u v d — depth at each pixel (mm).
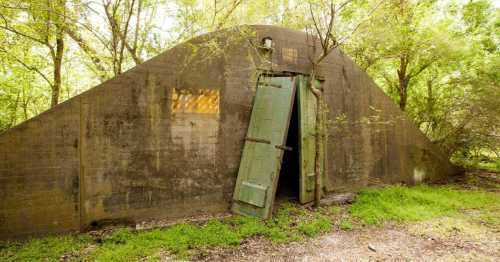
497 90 10469
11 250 4750
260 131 6992
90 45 9523
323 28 7645
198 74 6664
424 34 11172
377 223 6527
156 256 4773
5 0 6859
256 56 7426
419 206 7648
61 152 5344
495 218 6863
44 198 5223
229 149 7059
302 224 6219
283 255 5047
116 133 5809
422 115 12570
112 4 9023
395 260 4938
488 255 5090
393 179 9680
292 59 7945
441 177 10945
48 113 5254
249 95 7359
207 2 10742
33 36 8492
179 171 6438
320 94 7211
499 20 11984
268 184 6488
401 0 10305
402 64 12586
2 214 4953
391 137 9656
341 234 5957
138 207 6004
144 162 6070
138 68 6012
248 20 9984
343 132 8703
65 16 7602
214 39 6672
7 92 9406
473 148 12117
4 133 4969
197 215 6598
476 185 10227
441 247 5426
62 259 4598
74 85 12008
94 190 5609
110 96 5758
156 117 6195
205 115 6742
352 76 8984
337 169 8570
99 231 5594
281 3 9109
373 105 9352
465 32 12555
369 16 8859
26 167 5102
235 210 6863
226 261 4797
